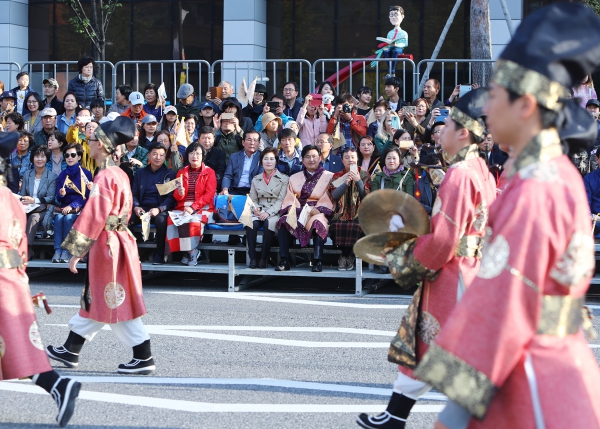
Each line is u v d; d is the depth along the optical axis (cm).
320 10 3419
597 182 1781
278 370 1095
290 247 1812
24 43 3609
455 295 742
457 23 3281
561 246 447
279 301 1619
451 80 2436
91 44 3559
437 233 723
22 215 849
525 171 464
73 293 1698
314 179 1773
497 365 448
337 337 1293
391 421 788
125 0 3525
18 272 833
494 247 456
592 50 457
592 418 448
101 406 928
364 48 3394
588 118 498
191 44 3509
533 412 450
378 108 1989
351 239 1734
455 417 477
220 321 1411
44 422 869
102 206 1020
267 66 2762
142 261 1883
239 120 2084
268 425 866
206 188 1844
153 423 870
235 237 1891
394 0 3344
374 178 1756
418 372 463
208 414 903
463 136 757
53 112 2064
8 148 830
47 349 1092
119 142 1040
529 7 3080
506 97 465
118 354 1179
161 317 1441
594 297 1700
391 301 1628
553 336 457
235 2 3341
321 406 937
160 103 2227
